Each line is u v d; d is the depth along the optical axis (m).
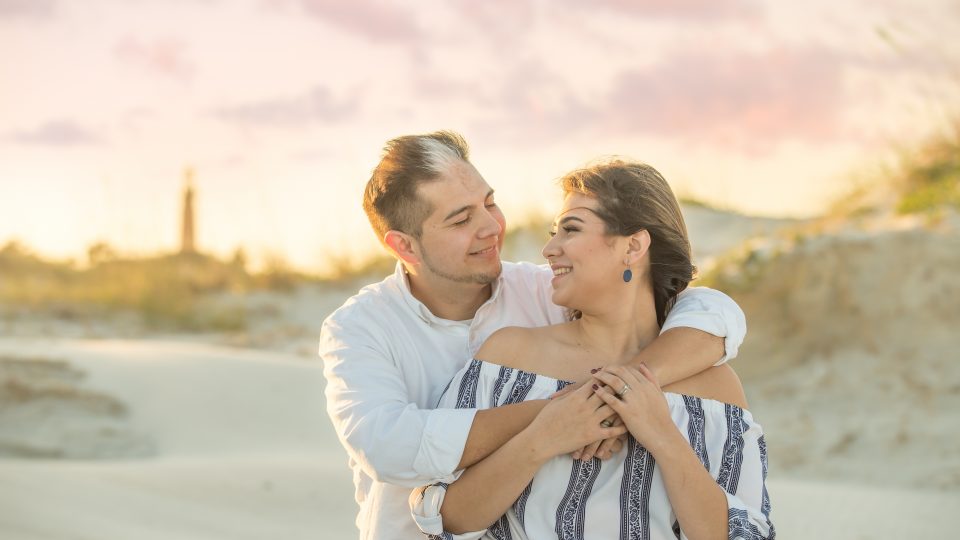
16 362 10.79
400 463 3.04
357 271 18.38
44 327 15.48
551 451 2.97
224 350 13.55
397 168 3.42
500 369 3.21
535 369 3.21
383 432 3.08
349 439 3.13
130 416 9.92
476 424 3.03
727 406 3.18
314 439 9.68
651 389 3.01
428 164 3.40
